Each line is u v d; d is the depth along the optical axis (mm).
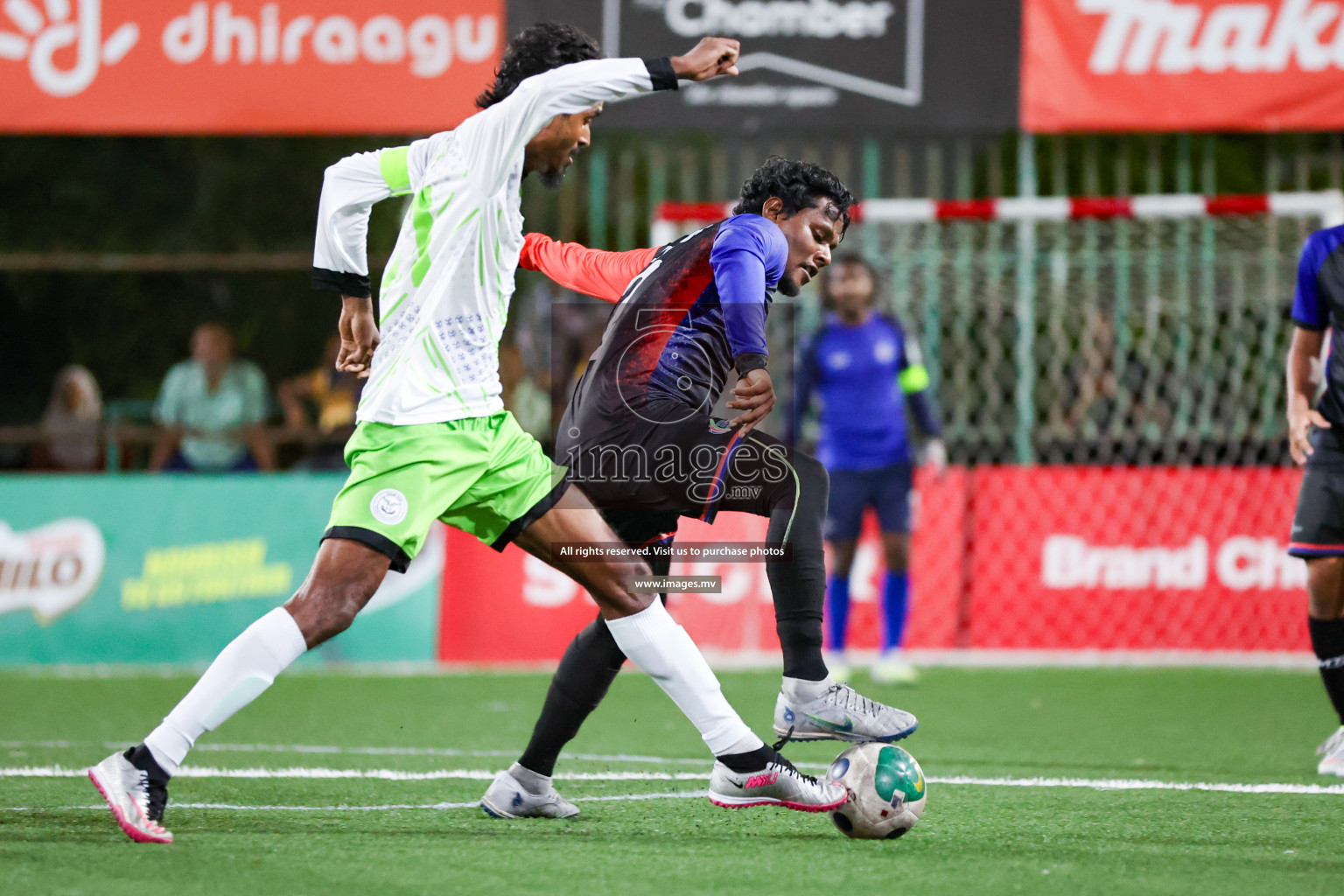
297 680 26734
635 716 21859
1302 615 29484
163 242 52531
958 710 22719
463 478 11703
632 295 13031
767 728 20734
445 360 11656
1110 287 32469
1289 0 28766
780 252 12734
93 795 14133
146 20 29812
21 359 50406
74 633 28938
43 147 52938
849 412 25656
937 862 11180
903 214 29641
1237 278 31875
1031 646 29766
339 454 31109
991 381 33406
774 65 29266
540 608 29344
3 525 29156
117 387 50344
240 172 52375
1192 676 27172
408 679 26891
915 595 29922
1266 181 42875
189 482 29375
